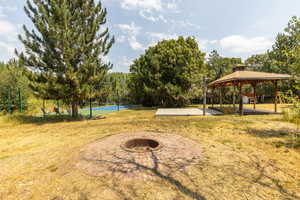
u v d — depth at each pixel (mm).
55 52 8422
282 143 3945
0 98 11531
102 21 9977
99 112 15484
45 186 2254
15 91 11977
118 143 4043
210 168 2688
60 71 8477
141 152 3385
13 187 2244
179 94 15773
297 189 2066
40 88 7883
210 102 23266
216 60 24312
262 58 23203
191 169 2650
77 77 8398
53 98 8688
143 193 2029
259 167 2717
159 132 5258
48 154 3574
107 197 1969
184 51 16703
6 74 12305
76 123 8016
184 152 3406
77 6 9109
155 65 16734
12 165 3002
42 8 7559
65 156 3381
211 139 4422
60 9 7703
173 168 2686
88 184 2271
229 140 4312
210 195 1968
